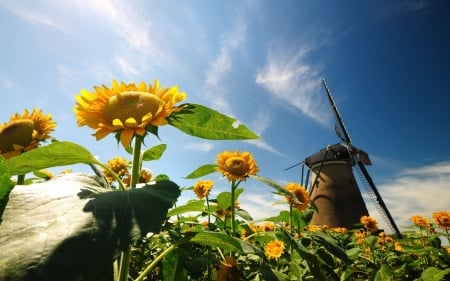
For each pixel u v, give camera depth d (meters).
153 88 2.56
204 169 4.76
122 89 2.49
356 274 6.56
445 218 7.22
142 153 2.93
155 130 2.09
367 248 7.85
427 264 6.51
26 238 1.19
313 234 4.40
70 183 1.73
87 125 2.18
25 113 3.46
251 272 4.03
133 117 2.18
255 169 4.76
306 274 4.70
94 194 1.53
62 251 1.14
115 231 1.27
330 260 4.80
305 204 5.55
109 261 1.16
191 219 5.18
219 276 3.37
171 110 2.19
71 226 1.26
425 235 8.33
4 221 1.27
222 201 5.07
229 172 4.64
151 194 1.55
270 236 4.36
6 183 1.50
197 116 2.38
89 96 2.37
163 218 1.40
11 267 1.06
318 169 44.34
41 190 1.55
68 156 2.01
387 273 5.35
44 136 3.35
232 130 2.47
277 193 5.70
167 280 2.89
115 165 4.89
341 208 41.19
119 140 2.13
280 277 4.07
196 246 4.53
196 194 6.70
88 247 1.18
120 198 1.48
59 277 1.06
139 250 4.14
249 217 5.37
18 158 1.90
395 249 8.32
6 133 3.18
